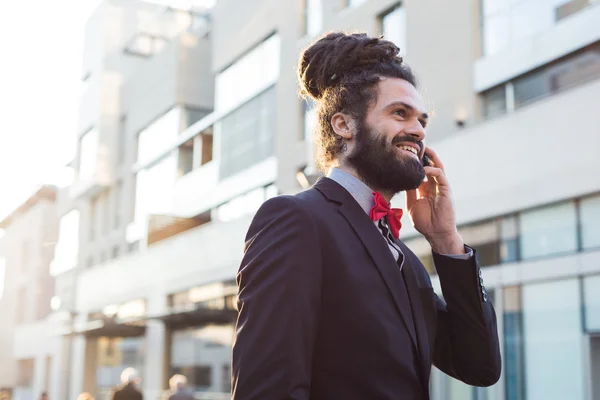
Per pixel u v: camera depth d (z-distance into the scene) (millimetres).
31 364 37406
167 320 20609
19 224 43906
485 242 11711
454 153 12359
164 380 22922
